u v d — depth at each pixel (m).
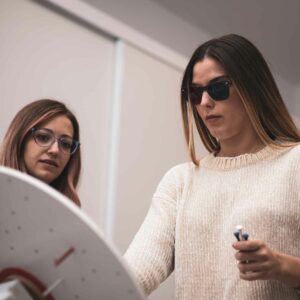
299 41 3.81
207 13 3.31
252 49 1.29
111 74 2.77
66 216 0.77
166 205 1.34
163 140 2.97
